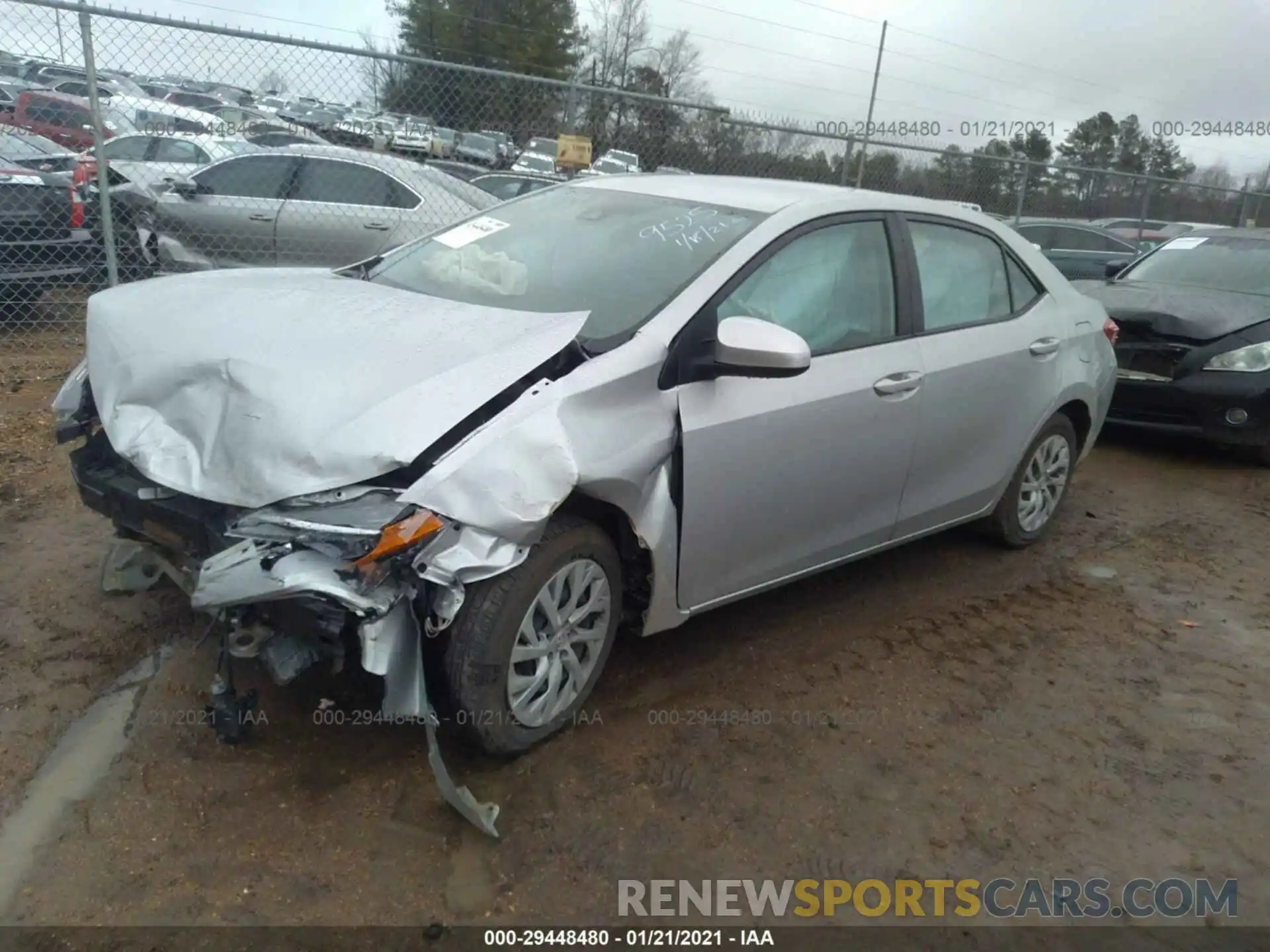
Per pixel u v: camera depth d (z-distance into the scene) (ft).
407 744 10.15
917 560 16.31
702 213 12.25
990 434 14.64
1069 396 16.08
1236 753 11.50
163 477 9.12
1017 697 12.32
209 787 9.32
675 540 10.47
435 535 8.27
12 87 29.27
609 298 11.00
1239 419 21.63
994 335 14.43
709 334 10.53
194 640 11.62
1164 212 53.98
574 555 9.62
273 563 8.18
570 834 9.18
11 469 16.62
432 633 8.68
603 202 13.10
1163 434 24.66
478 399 8.81
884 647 13.25
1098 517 19.25
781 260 11.69
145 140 28.22
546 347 9.50
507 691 9.37
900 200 13.67
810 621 13.80
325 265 28.53
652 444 9.82
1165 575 16.60
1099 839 9.86
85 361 11.08
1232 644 14.24
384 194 29.12
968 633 13.87
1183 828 10.12
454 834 9.05
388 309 10.73
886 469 12.89
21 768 9.37
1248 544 18.35
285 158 27.86
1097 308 17.39
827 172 35.81
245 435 8.93
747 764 10.45
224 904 8.05
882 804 10.06
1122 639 14.11
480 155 30.94
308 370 9.29
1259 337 21.77
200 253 26.84
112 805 9.00
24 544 13.79
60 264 24.75
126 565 11.99
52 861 8.33
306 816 9.09
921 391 12.98
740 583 11.64
